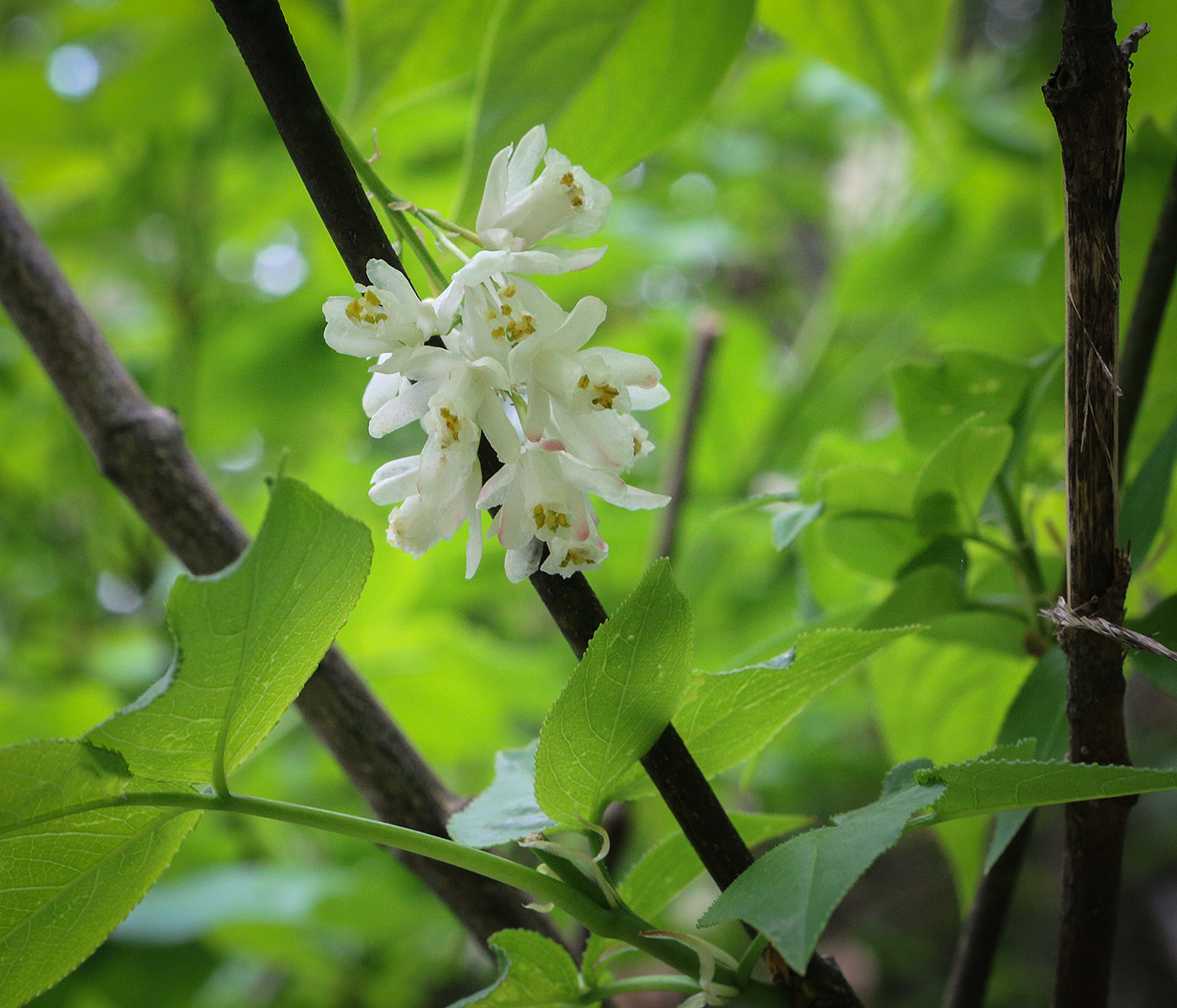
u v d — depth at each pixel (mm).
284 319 1067
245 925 807
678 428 756
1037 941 1428
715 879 452
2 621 1232
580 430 451
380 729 512
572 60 538
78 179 1180
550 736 447
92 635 1151
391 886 872
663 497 454
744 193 1336
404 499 455
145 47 1012
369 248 446
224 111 1013
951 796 444
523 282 454
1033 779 438
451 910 510
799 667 459
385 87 567
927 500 514
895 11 633
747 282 1529
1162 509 490
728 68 546
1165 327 549
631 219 1105
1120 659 454
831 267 1290
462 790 1093
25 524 1142
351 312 446
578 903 453
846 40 656
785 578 1020
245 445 1269
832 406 1073
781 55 1211
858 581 567
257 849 958
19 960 455
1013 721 492
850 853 426
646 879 474
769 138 1341
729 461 1106
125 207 1021
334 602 440
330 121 444
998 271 1102
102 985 848
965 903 550
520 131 539
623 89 541
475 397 448
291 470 1169
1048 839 1567
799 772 1180
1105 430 443
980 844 544
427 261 455
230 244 1171
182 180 1029
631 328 1175
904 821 429
